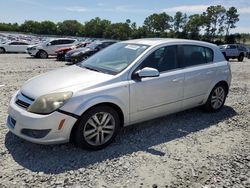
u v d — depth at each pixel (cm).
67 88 398
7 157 391
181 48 532
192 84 538
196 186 342
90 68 479
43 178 346
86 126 404
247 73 1438
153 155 414
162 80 482
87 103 394
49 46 2325
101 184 339
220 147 451
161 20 10994
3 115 555
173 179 355
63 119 381
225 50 2634
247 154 430
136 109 456
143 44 505
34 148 418
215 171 377
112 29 11531
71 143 437
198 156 418
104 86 417
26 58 2233
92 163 384
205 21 9869
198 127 532
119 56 492
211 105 603
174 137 482
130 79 445
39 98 386
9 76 1077
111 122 431
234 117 601
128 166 381
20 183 334
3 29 12550
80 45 2312
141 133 491
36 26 12788
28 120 379
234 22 9688
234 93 844
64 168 369
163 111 503
